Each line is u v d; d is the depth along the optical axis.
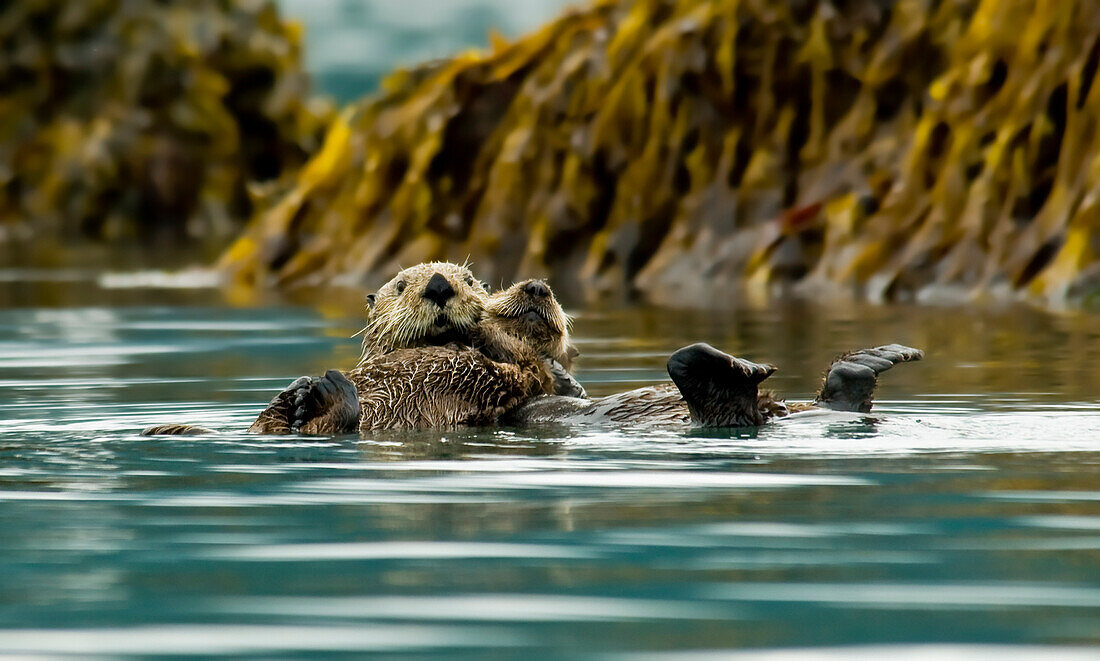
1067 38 42.88
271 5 109.44
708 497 13.80
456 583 10.70
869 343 31.14
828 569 11.01
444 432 18.67
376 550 11.76
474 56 57.03
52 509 13.53
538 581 10.74
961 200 43.78
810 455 16.17
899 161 48.06
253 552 11.73
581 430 18.75
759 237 49.22
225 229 103.44
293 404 18.88
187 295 50.91
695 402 18.20
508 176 53.41
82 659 8.97
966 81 45.53
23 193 104.12
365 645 9.24
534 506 13.45
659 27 54.06
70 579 10.93
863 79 50.25
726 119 51.47
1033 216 42.34
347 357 30.91
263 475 15.26
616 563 11.25
